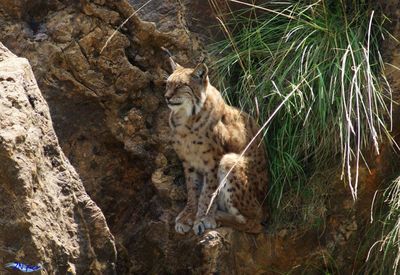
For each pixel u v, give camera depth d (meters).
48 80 11.51
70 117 11.66
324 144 11.16
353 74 11.20
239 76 11.93
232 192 11.02
